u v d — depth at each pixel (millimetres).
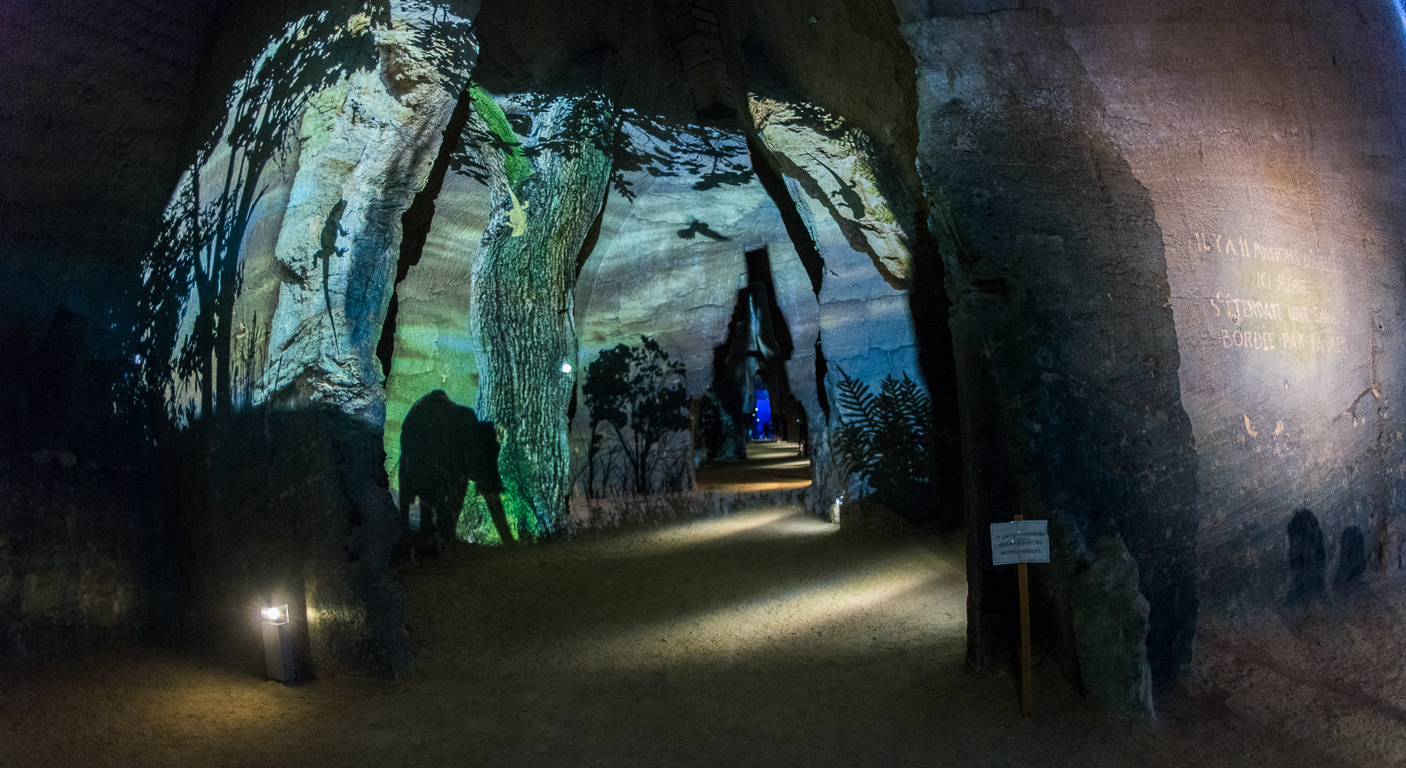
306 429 5988
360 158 6141
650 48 11781
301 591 6043
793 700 5402
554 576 9773
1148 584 5027
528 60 10727
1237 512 6016
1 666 5730
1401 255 7840
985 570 5480
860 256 10891
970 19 5648
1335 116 7402
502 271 12055
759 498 15945
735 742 4809
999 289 5273
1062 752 4383
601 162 12328
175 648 6496
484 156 11469
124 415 7000
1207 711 4742
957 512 10086
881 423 10820
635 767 4535
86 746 4801
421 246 12141
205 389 6691
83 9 5906
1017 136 5484
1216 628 5641
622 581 9414
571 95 11547
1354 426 7102
